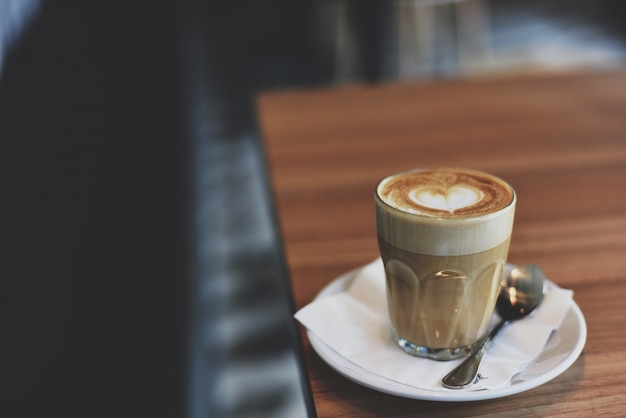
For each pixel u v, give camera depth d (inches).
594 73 49.3
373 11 117.3
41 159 35.5
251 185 85.2
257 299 60.2
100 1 65.9
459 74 137.0
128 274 38.4
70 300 31.8
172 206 56.1
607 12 197.0
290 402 48.3
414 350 20.7
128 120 54.3
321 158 36.1
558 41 174.2
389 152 36.4
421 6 131.6
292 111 44.8
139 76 65.7
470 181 21.3
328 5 144.3
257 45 156.1
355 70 133.8
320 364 21.0
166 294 42.6
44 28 47.2
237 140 101.1
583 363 20.5
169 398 34.2
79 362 29.6
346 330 21.3
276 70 143.5
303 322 21.4
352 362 20.1
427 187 21.1
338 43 137.0
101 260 36.5
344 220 29.3
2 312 28.3
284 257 26.6
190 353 42.6
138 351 34.1
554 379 19.9
